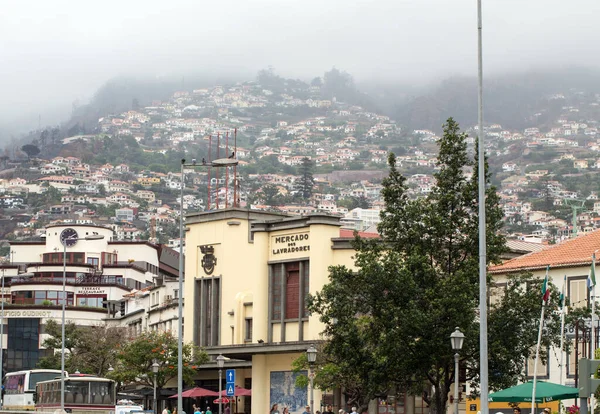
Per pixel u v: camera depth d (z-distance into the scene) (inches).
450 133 2416.3
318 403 3462.1
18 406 3651.6
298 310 3634.4
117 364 4650.6
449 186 2400.3
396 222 2418.8
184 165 2748.5
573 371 2706.7
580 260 2800.2
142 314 5290.4
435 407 2404.0
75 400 3287.4
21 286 6761.8
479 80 1806.1
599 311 2610.7
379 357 2325.3
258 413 3644.2
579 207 4407.0
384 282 2319.1
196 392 3786.9
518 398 2085.4
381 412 3321.9
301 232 3651.6
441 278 2329.0
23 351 6038.4
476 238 2340.1
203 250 4060.0
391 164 2476.6
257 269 3747.5
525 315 2322.8
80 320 6097.4
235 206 4047.7
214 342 3976.4
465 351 2272.4
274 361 3649.1
